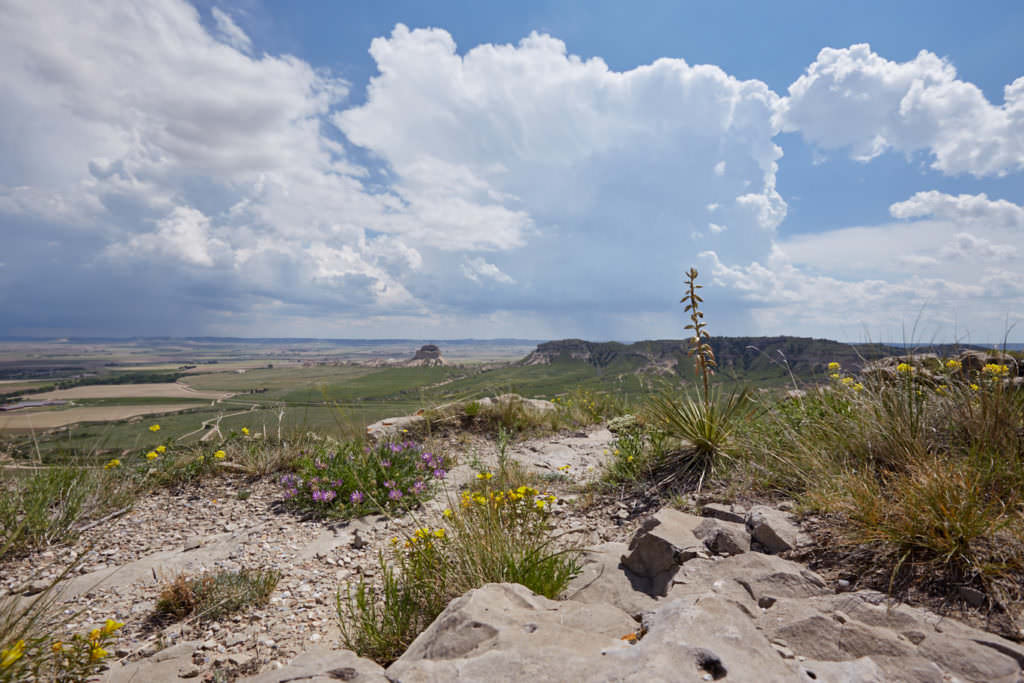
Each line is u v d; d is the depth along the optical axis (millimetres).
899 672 1697
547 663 1761
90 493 5738
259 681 2121
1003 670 1695
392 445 6770
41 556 4578
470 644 2062
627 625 2256
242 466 6871
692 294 5379
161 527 5258
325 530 5059
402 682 1790
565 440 8656
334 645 2992
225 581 3838
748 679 1554
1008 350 4734
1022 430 3500
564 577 3129
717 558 2969
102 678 2744
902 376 4504
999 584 2289
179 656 2973
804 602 2264
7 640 2650
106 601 3756
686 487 4742
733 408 5312
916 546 2617
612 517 4547
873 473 3541
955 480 2938
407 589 3137
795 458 4242
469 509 3883
